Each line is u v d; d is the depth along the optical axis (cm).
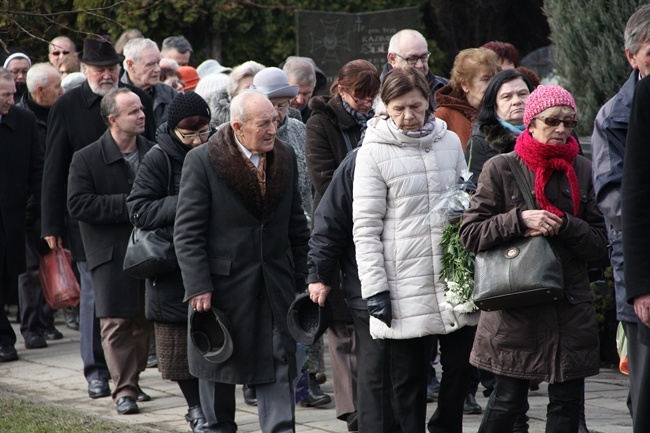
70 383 1708
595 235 1029
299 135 1566
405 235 1121
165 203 1314
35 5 1417
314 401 1502
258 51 3288
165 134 1359
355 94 1370
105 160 1521
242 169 1200
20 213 1903
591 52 1892
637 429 947
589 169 1062
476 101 1396
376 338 1141
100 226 1505
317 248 1157
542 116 1030
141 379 1714
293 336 1181
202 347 1205
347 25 2644
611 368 1714
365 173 1125
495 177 1054
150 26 3036
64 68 2209
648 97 889
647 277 886
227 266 1198
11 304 2027
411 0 3506
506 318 1030
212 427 1223
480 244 1035
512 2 3722
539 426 1346
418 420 1144
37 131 1947
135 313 1493
